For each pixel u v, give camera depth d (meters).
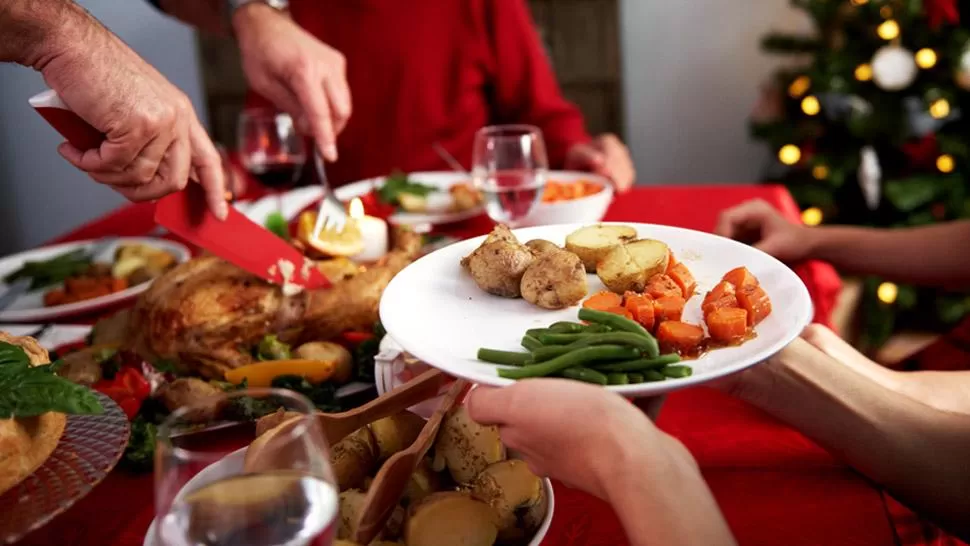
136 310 1.24
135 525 0.92
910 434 0.97
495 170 1.57
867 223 3.34
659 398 0.90
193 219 1.16
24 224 4.27
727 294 0.84
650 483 0.69
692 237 1.01
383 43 2.62
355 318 1.23
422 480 0.81
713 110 4.15
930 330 3.36
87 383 1.09
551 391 0.73
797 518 0.90
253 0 1.84
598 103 4.00
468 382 0.84
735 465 1.00
